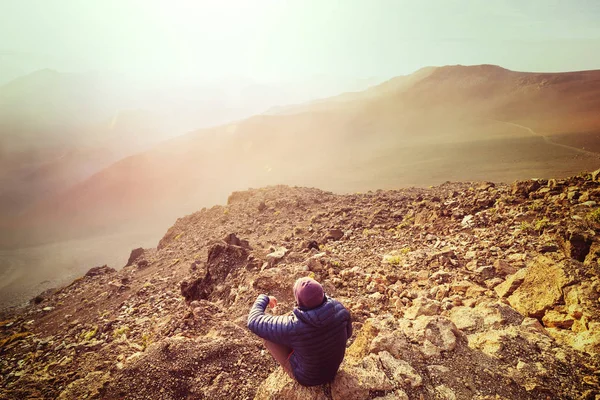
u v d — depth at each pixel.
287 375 3.25
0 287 98.75
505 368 3.18
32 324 14.80
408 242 10.68
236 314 6.19
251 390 3.85
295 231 15.56
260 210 23.11
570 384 2.91
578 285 4.29
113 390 3.96
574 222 8.12
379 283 7.11
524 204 10.95
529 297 4.79
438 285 6.64
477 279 6.62
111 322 9.93
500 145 118.12
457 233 10.32
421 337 3.64
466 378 3.09
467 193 15.12
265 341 3.12
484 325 4.15
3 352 10.12
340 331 2.64
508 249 7.86
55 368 6.50
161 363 4.21
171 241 27.61
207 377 4.06
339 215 17.05
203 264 14.77
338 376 3.05
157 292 12.70
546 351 3.35
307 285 2.63
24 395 5.43
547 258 5.08
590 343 3.37
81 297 17.47
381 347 3.51
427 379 3.11
